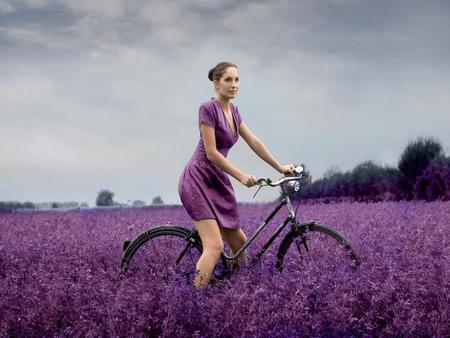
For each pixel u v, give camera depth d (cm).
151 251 472
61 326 375
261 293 369
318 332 334
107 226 773
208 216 426
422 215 780
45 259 522
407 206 968
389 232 607
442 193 1524
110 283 425
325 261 429
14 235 698
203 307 362
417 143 1678
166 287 379
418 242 554
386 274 407
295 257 457
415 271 402
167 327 352
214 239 426
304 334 338
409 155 1669
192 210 431
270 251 505
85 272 462
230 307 360
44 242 616
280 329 338
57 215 1095
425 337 333
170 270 411
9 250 562
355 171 1858
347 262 418
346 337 332
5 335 353
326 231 441
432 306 365
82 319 355
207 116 424
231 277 423
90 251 563
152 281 406
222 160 421
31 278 450
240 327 344
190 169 438
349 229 650
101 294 389
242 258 455
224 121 432
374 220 721
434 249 526
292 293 371
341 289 369
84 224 859
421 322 344
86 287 403
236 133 446
